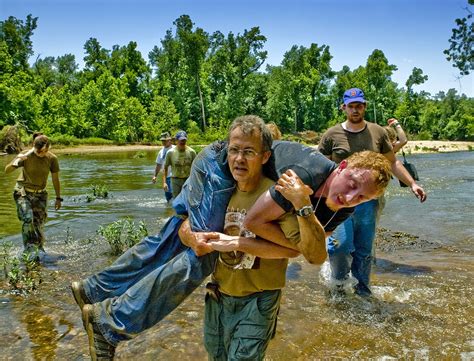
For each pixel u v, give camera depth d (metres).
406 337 4.18
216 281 3.10
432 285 5.54
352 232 5.07
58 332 4.32
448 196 13.62
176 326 4.41
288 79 74.25
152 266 3.30
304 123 80.69
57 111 54.88
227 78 73.50
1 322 4.54
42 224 7.25
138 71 74.25
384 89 85.94
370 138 5.25
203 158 3.05
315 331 4.29
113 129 58.09
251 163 2.78
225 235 2.89
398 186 16.16
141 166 26.69
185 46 68.12
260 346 2.94
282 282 3.00
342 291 5.19
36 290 5.49
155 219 10.09
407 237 8.25
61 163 29.03
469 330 4.31
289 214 2.71
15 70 61.62
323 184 2.79
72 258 6.89
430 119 85.94
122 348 3.99
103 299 3.33
